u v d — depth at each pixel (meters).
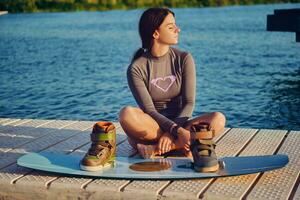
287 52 23.17
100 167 4.39
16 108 12.16
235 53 23.36
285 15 16.22
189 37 32.59
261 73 17.02
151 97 4.91
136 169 4.42
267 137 5.66
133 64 4.86
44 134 5.98
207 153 4.34
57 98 13.30
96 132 4.47
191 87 4.85
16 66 20.53
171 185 4.09
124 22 49.84
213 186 4.06
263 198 3.81
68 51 26.00
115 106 12.10
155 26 4.71
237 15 56.66
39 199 4.22
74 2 75.00
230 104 12.02
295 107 11.41
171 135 4.70
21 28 44.75
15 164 4.77
